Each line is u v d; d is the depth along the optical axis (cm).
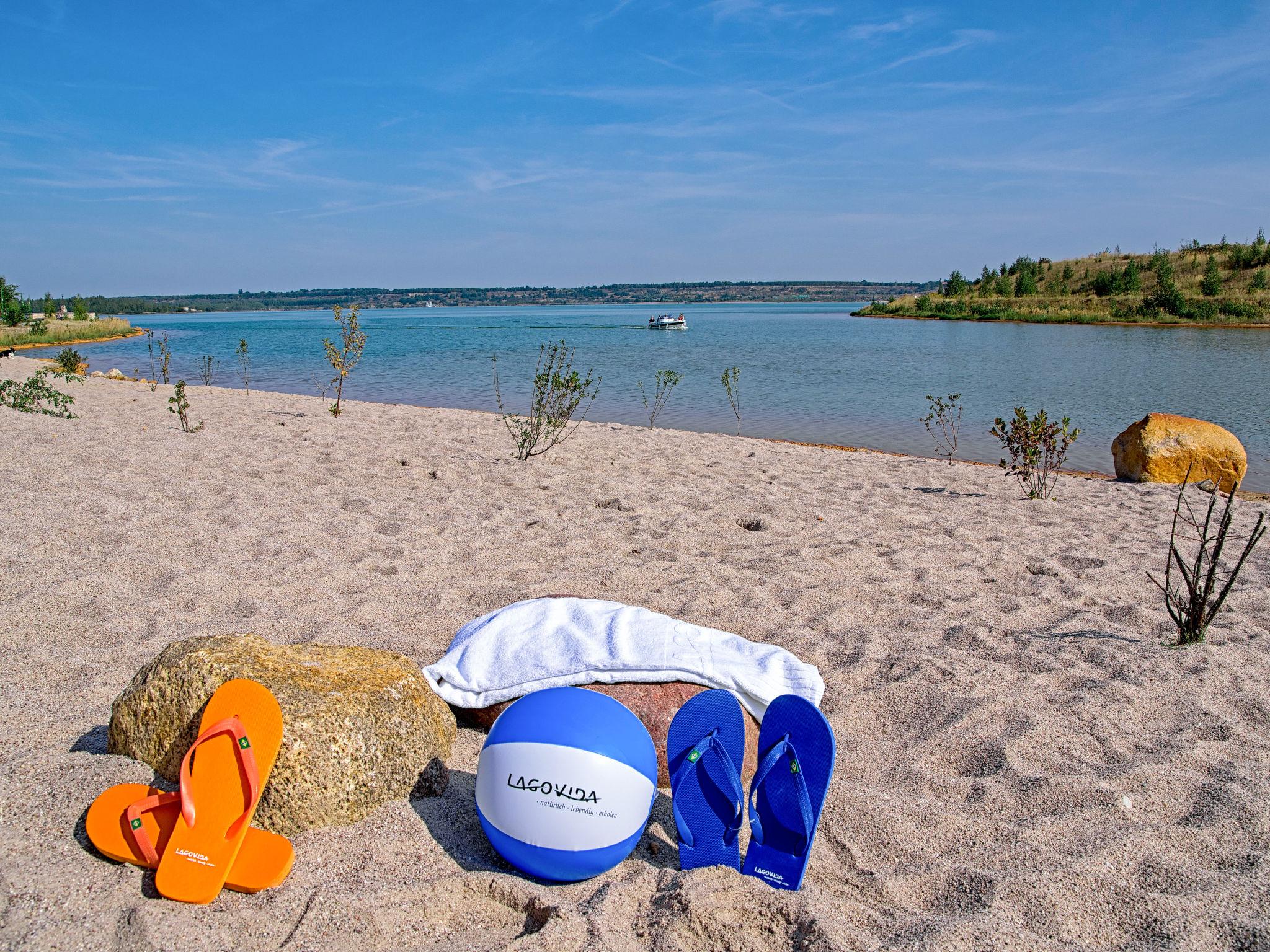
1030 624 475
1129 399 1830
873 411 1723
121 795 227
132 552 498
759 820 243
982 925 216
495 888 223
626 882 231
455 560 537
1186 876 243
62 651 354
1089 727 342
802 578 534
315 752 238
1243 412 1633
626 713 248
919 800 285
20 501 573
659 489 799
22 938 184
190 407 1282
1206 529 441
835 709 361
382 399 1939
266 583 461
